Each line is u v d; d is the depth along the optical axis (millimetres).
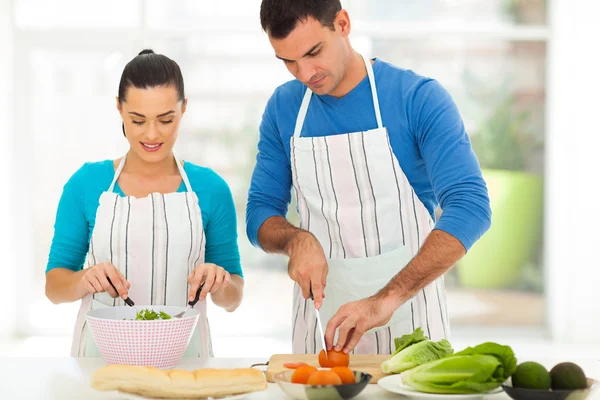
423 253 1632
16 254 5387
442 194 1744
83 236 1942
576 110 5301
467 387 1263
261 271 5293
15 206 5387
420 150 1846
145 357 1531
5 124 5324
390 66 1906
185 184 1959
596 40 5262
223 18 5301
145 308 1714
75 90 5398
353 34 5363
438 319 1883
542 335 5355
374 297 1582
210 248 2016
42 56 5371
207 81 5301
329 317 1930
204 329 1900
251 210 1983
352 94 1880
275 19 1644
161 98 1793
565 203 5340
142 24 5336
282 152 2010
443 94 1825
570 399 1233
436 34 5348
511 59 5352
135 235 1887
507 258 5367
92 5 5348
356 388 1262
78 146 5422
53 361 1663
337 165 1889
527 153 5371
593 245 5305
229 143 5301
